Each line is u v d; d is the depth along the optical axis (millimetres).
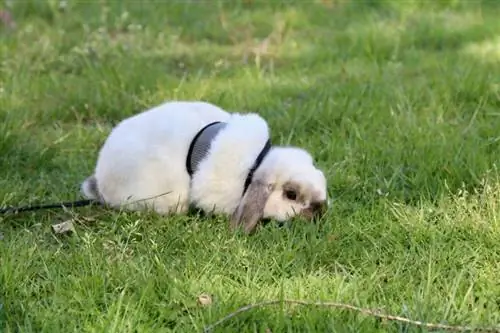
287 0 10305
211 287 4148
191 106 5102
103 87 7324
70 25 9398
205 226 4758
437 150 5699
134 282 4180
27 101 7102
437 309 3938
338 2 10258
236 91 7246
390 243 4586
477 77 7219
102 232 4734
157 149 4871
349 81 7387
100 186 5035
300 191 4637
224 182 4773
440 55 8344
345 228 4707
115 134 5027
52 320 3893
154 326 3877
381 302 4047
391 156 5660
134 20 9469
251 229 4598
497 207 4859
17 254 4434
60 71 7984
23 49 8484
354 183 5320
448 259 4398
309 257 4457
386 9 10023
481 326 3807
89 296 4055
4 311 3955
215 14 9859
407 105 6648
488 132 6086
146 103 7070
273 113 6625
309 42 8938
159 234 4727
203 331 3803
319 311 3891
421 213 4773
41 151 5984
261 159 4773
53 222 4984
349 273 4324
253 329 3799
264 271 4305
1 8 9602
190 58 8461
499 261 4418
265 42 8750
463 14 9812
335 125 6293
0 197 5219
